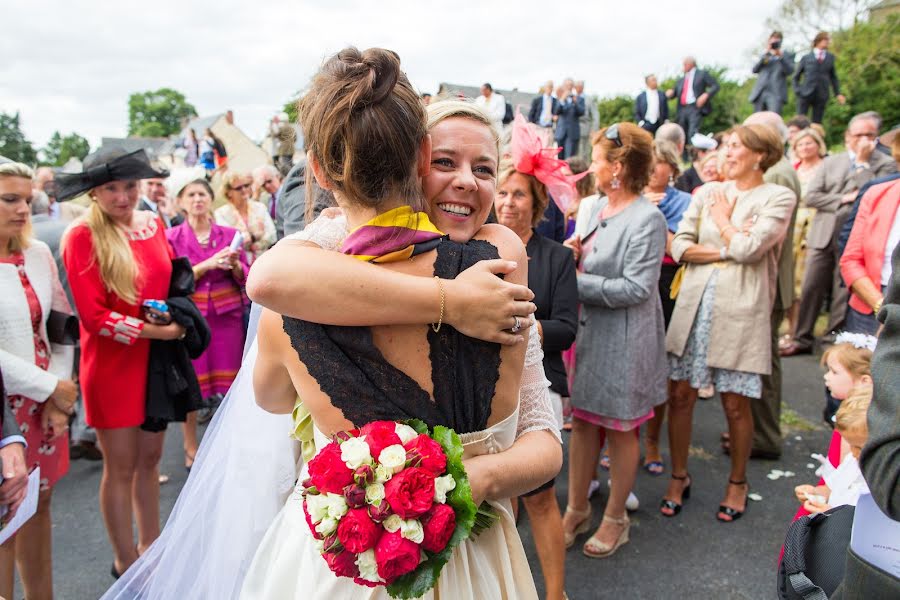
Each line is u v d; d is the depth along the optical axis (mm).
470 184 1127
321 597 1066
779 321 3457
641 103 11758
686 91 11266
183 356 2549
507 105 12516
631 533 2926
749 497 3209
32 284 2188
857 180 5012
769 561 2697
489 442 1077
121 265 2383
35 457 2145
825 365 2369
